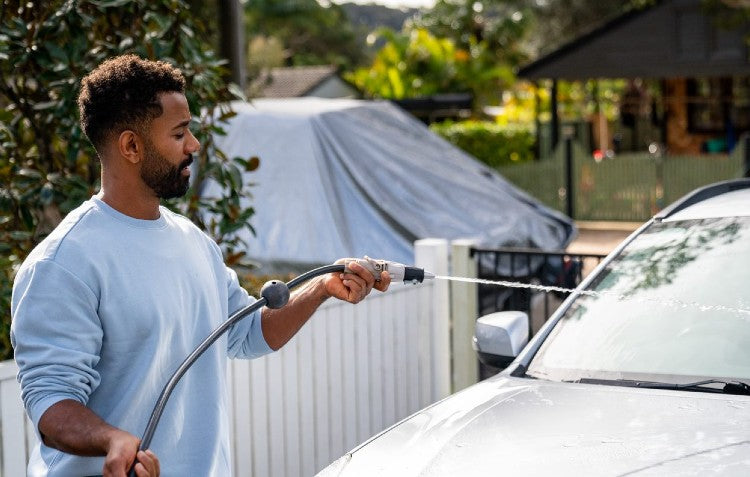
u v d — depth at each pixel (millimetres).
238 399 4785
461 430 3072
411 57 32406
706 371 3395
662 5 19984
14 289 2471
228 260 5402
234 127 9133
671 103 24312
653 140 25594
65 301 2400
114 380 2500
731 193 4430
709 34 19750
